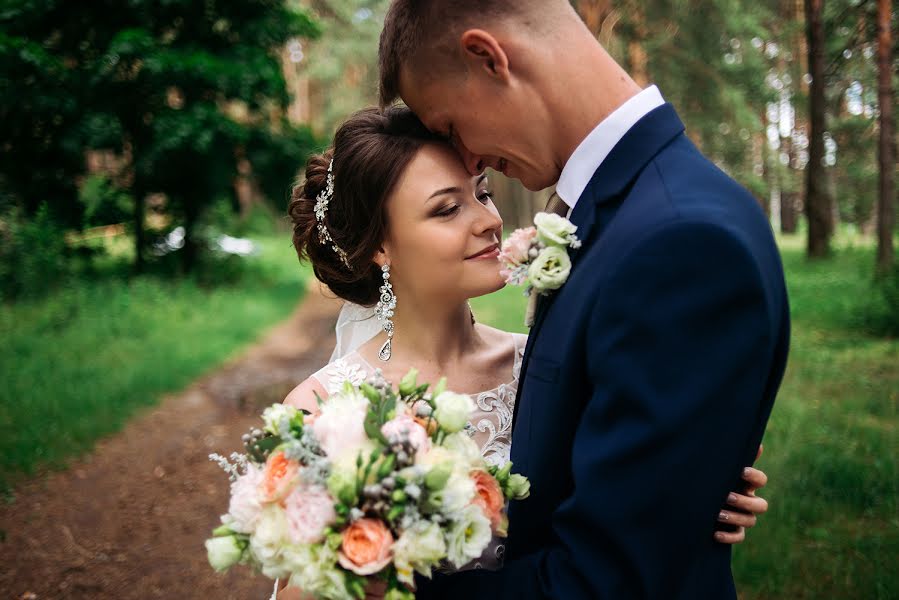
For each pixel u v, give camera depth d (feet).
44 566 14.17
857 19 43.80
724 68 61.87
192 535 15.43
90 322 32.65
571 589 4.09
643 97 4.82
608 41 51.60
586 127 4.80
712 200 4.17
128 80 42.86
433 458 4.37
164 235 49.24
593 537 4.08
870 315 29.27
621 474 3.96
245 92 43.62
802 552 11.80
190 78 42.63
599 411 4.11
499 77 4.80
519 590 4.38
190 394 24.82
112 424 21.02
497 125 4.98
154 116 44.21
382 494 4.13
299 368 28.68
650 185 4.45
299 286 51.29
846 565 11.32
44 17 42.96
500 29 4.72
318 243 6.73
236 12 45.16
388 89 5.47
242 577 13.99
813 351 25.43
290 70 87.76
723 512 4.59
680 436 3.86
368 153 6.04
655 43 56.95
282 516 4.28
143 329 32.45
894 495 13.50
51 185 45.57
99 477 18.02
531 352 5.05
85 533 15.44
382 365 6.70
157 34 44.88
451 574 4.93
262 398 24.23
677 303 3.93
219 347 30.68
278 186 48.49
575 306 4.53
